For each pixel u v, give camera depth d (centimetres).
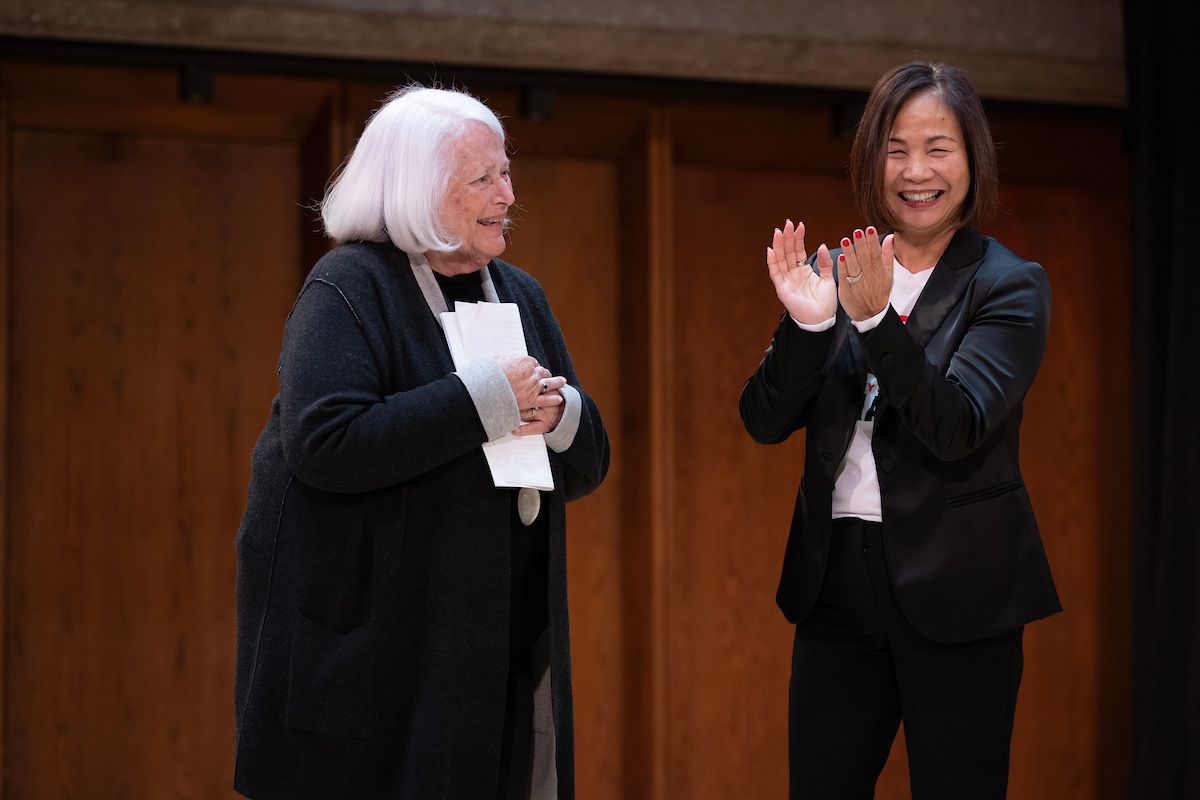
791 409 411
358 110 840
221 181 861
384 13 788
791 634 935
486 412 350
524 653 400
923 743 383
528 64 831
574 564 905
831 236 958
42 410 820
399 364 365
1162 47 852
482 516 364
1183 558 810
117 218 839
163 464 840
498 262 422
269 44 786
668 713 860
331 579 356
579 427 386
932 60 873
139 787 822
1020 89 903
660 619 858
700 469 926
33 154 824
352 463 338
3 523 773
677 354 927
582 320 917
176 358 846
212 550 845
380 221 381
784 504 941
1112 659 977
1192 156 827
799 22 854
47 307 823
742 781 918
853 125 891
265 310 863
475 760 352
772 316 947
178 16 764
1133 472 858
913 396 358
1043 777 959
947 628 375
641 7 829
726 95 877
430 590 359
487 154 379
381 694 352
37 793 804
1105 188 995
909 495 382
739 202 945
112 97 805
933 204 397
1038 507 977
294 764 350
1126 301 998
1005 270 394
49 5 745
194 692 835
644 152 881
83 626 819
